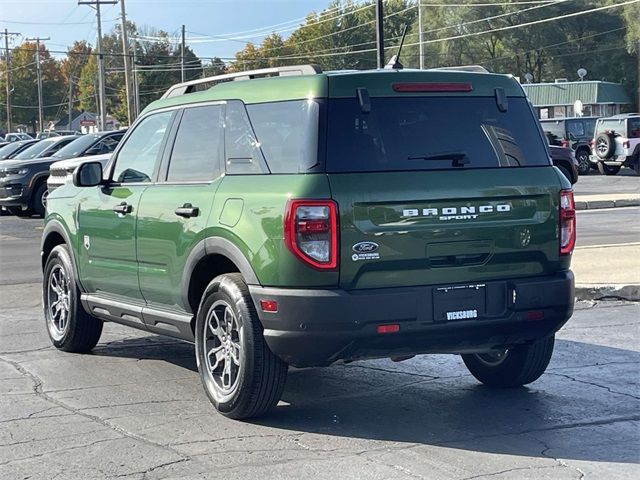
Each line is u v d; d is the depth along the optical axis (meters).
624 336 8.77
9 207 23.14
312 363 5.73
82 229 7.89
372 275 5.65
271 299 5.69
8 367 7.84
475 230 5.88
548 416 6.31
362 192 5.62
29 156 23.88
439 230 5.77
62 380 7.38
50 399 6.79
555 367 7.67
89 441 5.77
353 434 5.91
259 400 6.00
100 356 8.27
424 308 5.72
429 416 6.33
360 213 5.61
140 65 91.62
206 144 6.63
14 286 12.44
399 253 5.68
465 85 6.20
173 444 5.70
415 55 74.25
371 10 83.31
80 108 117.94
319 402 6.70
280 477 5.11
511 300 6.00
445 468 5.25
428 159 5.89
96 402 6.70
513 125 6.30
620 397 6.77
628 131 34.44
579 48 74.25
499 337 6.04
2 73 115.88
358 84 5.90
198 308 6.50
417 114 6.01
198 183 6.57
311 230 5.54
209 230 6.21
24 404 6.64
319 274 5.55
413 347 5.79
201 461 5.38
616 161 34.56
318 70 6.01
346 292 5.57
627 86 72.81
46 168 22.48
